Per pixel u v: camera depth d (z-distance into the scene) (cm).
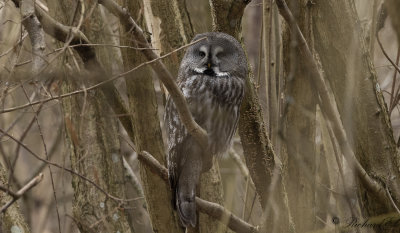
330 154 1112
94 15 1162
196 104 1067
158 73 840
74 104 1167
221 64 1066
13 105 1104
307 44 990
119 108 1128
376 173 1017
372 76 1009
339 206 1050
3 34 1055
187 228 1010
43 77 925
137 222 1274
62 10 1138
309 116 1012
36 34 883
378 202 1018
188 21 1144
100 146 1192
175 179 1030
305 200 1053
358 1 1135
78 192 1198
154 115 1055
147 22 1109
